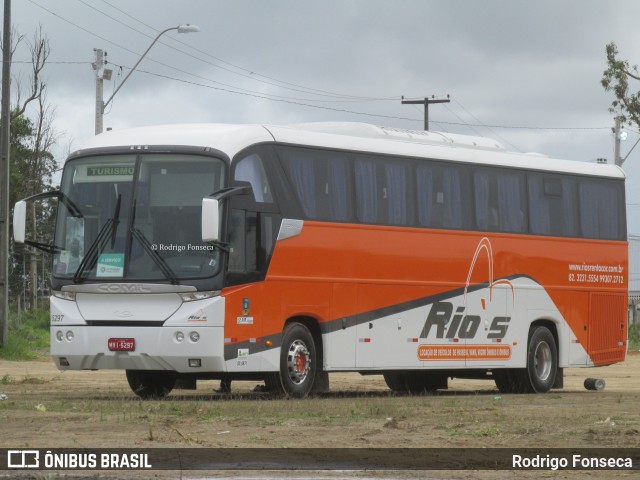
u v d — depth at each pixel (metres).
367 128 30.27
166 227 26.16
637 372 47.81
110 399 26.58
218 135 26.69
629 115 77.38
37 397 27.25
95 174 26.84
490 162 33.03
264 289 26.83
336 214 28.77
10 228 65.56
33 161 83.81
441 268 31.38
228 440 18.19
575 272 35.31
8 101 47.62
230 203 26.16
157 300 25.95
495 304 32.84
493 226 32.91
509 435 19.03
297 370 27.72
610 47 77.56
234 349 26.08
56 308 26.70
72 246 26.78
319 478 14.56
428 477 14.78
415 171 30.95
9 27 47.78
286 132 28.03
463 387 39.72
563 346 35.06
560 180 35.00
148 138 26.84
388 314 29.94
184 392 31.09
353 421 21.19
